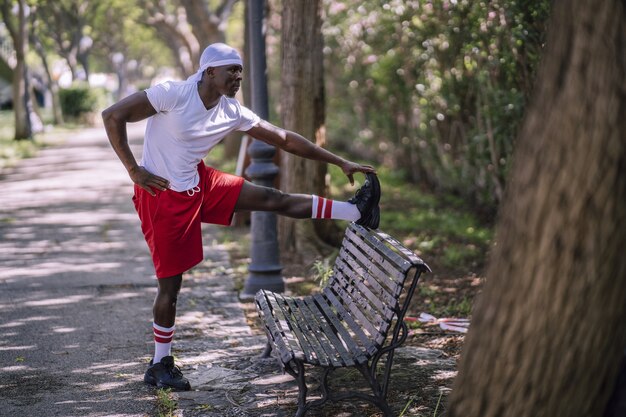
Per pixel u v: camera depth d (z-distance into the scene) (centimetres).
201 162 512
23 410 483
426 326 669
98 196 1470
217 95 494
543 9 813
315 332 488
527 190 300
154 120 491
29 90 2764
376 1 1396
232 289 803
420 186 1572
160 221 496
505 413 310
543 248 294
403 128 1636
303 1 921
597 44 284
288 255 942
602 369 301
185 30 3109
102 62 7925
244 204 521
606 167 284
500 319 308
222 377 540
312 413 472
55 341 627
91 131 3428
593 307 292
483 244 1010
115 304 741
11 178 1753
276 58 2234
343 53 1811
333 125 2109
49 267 895
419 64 1402
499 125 1077
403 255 442
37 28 3822
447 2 1087
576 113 286
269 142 538
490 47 1031
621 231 288
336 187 1515
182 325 674
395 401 491
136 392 514
